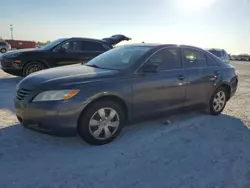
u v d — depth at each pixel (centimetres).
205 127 495
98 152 370
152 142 412
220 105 581
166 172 326
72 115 359
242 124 526
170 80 459
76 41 975
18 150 364
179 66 487
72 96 357
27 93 370
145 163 346
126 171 324
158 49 464
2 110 548
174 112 484
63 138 411
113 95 389
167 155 371
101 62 479
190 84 494
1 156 345
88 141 383
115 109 399
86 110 371
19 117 390
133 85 410
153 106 442
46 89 359
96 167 330
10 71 906
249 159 371
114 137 407
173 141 420
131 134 441
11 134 415
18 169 316
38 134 419
